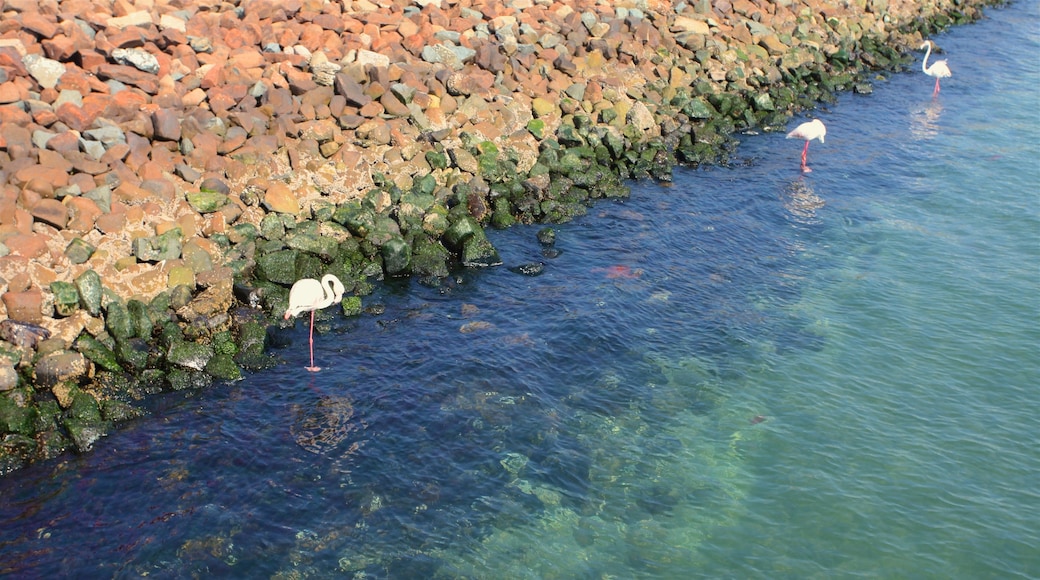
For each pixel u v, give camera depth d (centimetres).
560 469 1463
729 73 3123
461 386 1639
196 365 1622
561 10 2964
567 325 1850
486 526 1335
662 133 2806
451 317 1867
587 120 2616
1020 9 4816
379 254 2014
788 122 3123
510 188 2320
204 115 2053
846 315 1992
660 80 2956
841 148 2931
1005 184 2678
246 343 1694
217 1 2483
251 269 1873
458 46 2605
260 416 1536
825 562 1321
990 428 1636
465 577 1245
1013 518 1420
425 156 2264
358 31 2541
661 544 1336
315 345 1747
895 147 2953
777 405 1672
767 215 2444
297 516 1324
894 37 3941
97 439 1455
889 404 1694
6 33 2023
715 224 2369
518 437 1523
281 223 1956
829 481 1485
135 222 1789
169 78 2114
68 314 1614
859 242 2328
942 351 1867
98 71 2042
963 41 4188
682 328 1892
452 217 2164
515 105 2520
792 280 2130
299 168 2075
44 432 1443
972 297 2078
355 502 1357
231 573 1219
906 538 1372
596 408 1620
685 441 1561
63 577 1195
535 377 1683
